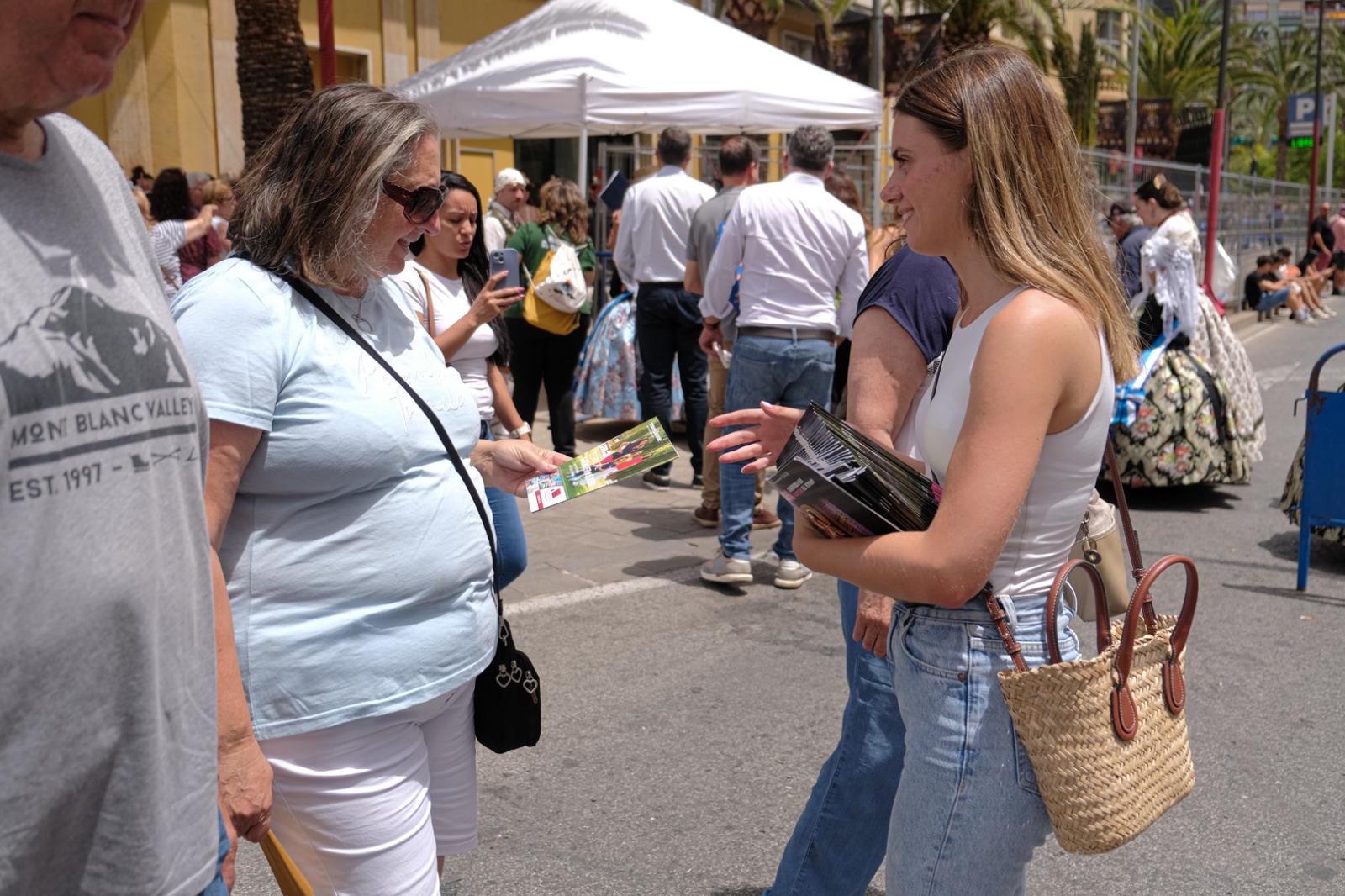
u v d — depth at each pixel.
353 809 1.93
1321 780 3.53
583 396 8.49
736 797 3.39
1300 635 4.77
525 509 6.71
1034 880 3.01
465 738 2.22
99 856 1.23
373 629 1.91
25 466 1.10
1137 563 2.03
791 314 4.96
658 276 6.93
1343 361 13.62
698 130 9.34
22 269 1.13
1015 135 1.65
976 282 1.72
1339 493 5.20
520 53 8.27
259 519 1.84
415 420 1.94
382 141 1.87
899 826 1.81
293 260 1.88
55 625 1.13
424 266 3.66
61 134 1.27
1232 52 33.44
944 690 1.73
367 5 13.38
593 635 4.68
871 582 1.69
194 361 1.75
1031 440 1.58
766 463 2.08
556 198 7.19
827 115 8.94
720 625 4.81
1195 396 6.89
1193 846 3.16
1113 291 1.73
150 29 11.80
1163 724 1.75
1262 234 22.23
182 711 1.30
